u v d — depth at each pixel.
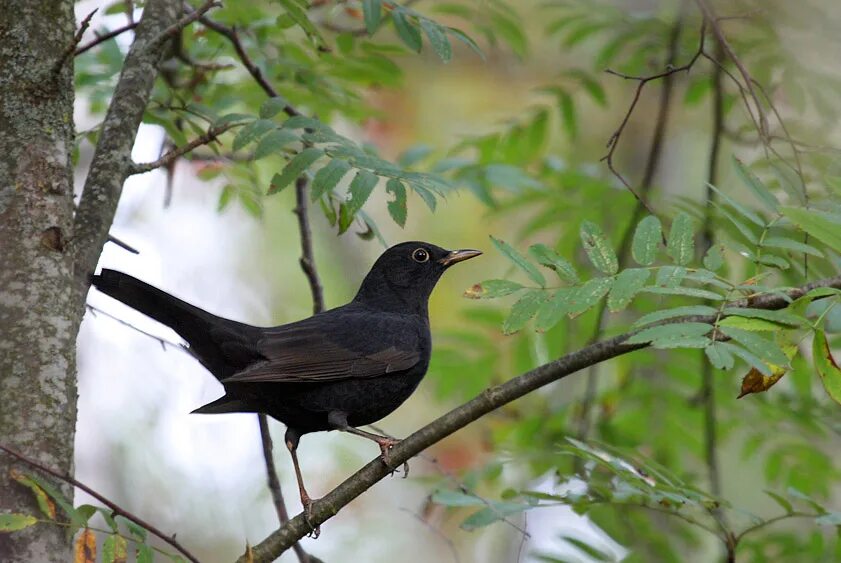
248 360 8.68
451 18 17.28
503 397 7.15
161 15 8.21
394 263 10.31
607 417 13.18
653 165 12.13
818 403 12.13
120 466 16.48
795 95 11.64
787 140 9.12
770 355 5.84
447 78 18.20
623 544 10.52
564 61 18.06
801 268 9.06
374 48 11.16
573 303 6.48
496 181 11.91
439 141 18.19
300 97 11.66
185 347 8.66
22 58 6.54
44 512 5.72
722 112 12.27
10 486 5.88
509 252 6.88
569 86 14.61
